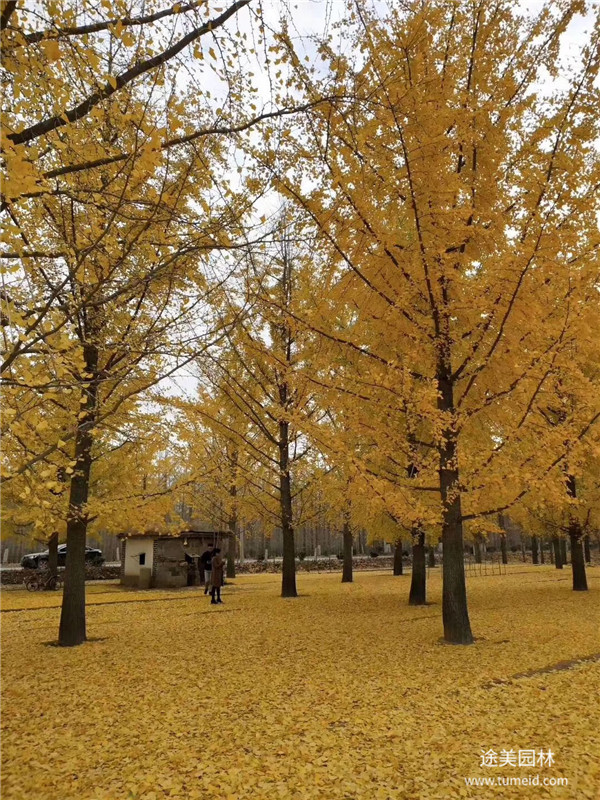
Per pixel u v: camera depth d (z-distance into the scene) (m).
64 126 3.87
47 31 3.52
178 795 3.38
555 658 6.69
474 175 7.47
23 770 3.79
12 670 6.56
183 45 4.13
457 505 7.90
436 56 7.25
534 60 7.64
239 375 11.63
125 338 5.72
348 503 13.35
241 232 5.32
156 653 7.40
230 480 12.41
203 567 18.83
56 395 4.73
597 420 7.77
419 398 6.67
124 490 9.24
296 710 4.89
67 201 5.39
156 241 5.04
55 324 4.10
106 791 3.45
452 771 3.66
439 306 6.92
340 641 7.91
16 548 35.91
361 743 4.14
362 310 7.10
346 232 6.56
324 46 5.29
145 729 4.54
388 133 6.37
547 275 6.54
